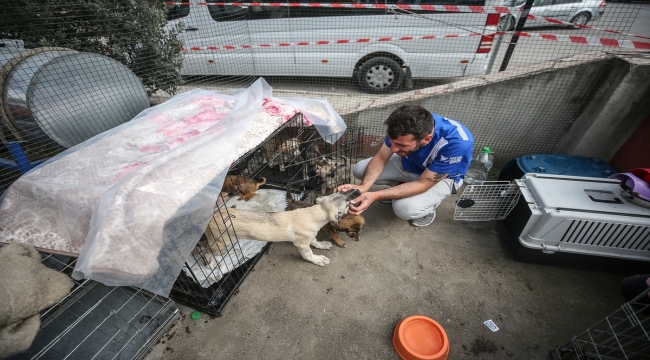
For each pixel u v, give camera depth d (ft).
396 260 8.90
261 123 8.55
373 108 13.28
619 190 7.91
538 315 7.38
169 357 6.63
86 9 11.14
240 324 7.23
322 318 7.35
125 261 4.72
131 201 5.12
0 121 9.17
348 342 6.86
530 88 11.51
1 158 9.41
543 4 15.16
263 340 6.91
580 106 11.27
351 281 8.27
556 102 11.49
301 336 6.98
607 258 7.85
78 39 11.70
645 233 7.11
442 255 9.03
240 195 10.71
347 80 19.61
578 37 10.82
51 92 9.18
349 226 8.68
